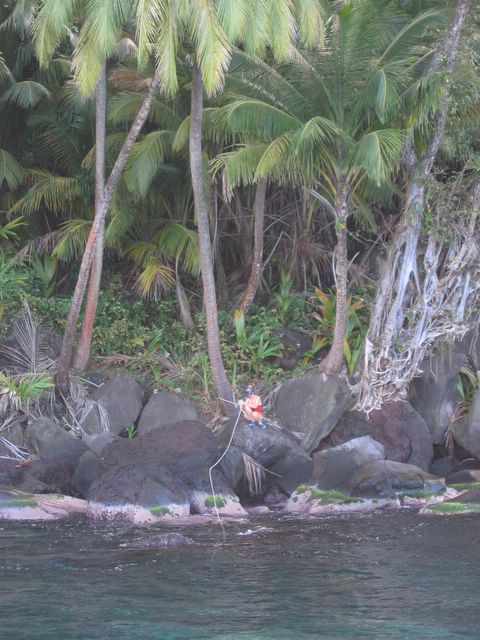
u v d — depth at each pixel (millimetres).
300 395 18016
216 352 17500
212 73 14617
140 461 15203
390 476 16094
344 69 16406
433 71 17047
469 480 16922
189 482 15266
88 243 17453
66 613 9039
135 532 13328
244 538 12867
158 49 14867
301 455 16750
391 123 16922
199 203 16953
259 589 9969
